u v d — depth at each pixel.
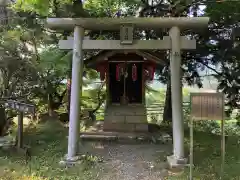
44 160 3.79
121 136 4.75
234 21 5.14
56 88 6.11
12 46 4.56
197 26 3.74
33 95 5.62
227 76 5.53
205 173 3.38
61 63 4.87
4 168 3.48
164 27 3.77
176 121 3.68
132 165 3.71
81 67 3.82
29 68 4.72
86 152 4.17
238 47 5.20
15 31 4.76
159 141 4.66
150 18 3.73
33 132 5.23
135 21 3.74
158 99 8.05
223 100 3.19
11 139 4.43
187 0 4.71
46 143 4.55
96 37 5.64
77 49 3.79
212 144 4.66
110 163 3.77
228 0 4.66
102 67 5.21
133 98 5.23
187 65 6.00
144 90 5.19
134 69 5.00
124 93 5.20
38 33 5.01
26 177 3.27
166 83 6.36
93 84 6.96
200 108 3.20
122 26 3.75
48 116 6.02
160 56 4.66
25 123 5.97
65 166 3.59
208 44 5.54
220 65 5.70
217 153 4.15
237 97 5.60
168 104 6.11
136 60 5.09
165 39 3.77
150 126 5.60
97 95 6.93
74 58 3.79
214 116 3.19
